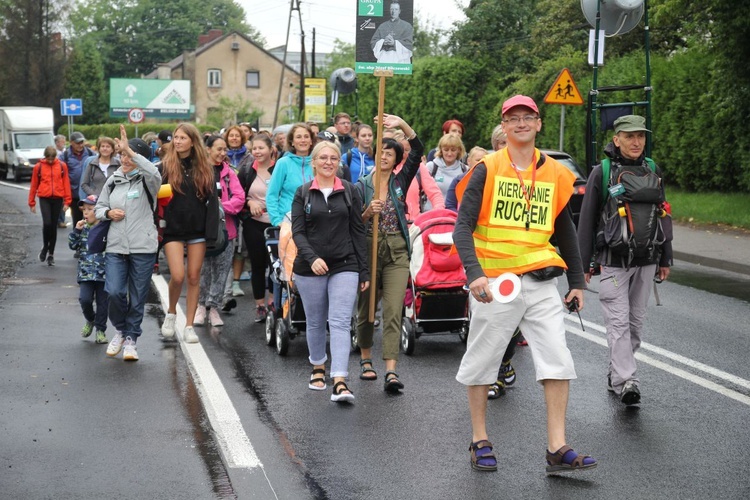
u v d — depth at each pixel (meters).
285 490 5.45
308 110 36.00
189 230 9.37
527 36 41.59
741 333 10.07
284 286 9.30
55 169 15.81
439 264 8.90
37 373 8.27
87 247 9.52
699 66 24.58
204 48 96.00
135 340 8.96
